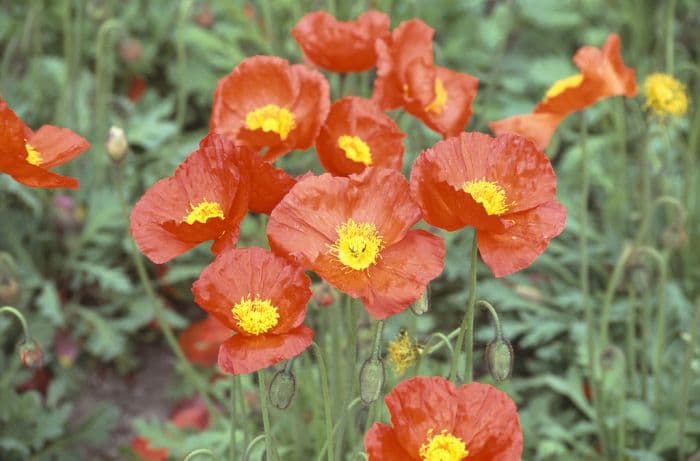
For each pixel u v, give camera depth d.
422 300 2.52
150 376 5.14
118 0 6.25
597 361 4.53
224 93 3.07
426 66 3.14
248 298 2.38
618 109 5.08
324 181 2.46
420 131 4.81
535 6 6.27
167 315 5.07
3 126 2.56
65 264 5.13
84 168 5.32
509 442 2.37
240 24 5.91
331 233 2.46
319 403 4.02
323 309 3.66
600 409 4.18
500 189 2.50
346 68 3.42
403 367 2.97
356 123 2.94
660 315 4.20
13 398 4.36
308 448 4.02
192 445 3.99
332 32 3.33
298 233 2.45
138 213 2.57
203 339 4.96
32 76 5.73
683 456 4.08
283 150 2.94
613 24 6.39
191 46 6.14
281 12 5.98
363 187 2.47
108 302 5.23
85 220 5.22
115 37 6.00
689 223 5.08
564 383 4.43
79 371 4.99
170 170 5.31
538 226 2.48
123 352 5.10
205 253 5.19
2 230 5.00
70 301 5.20
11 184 4.80
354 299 2.70
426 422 2.38
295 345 2.33
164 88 6.27
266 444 2.65
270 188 2.51
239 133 2.89
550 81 5.84
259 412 4.13
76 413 4.90
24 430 4.36
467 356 2.68
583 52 3.44
